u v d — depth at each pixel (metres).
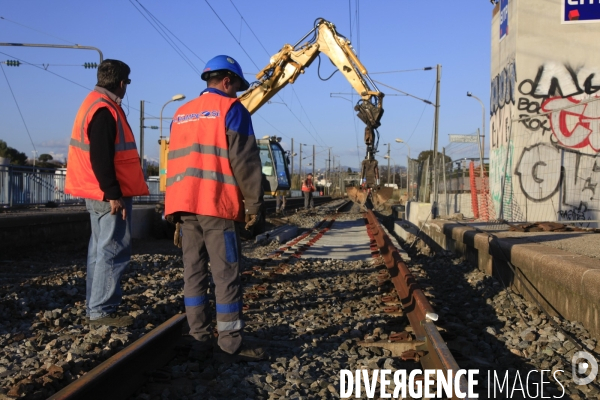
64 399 2.88
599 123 13.66
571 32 14.27
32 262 10.02
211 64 4.63
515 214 14.37
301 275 9.46
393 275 8.52
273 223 24.84
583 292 5.28
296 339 5.19
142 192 5.47
